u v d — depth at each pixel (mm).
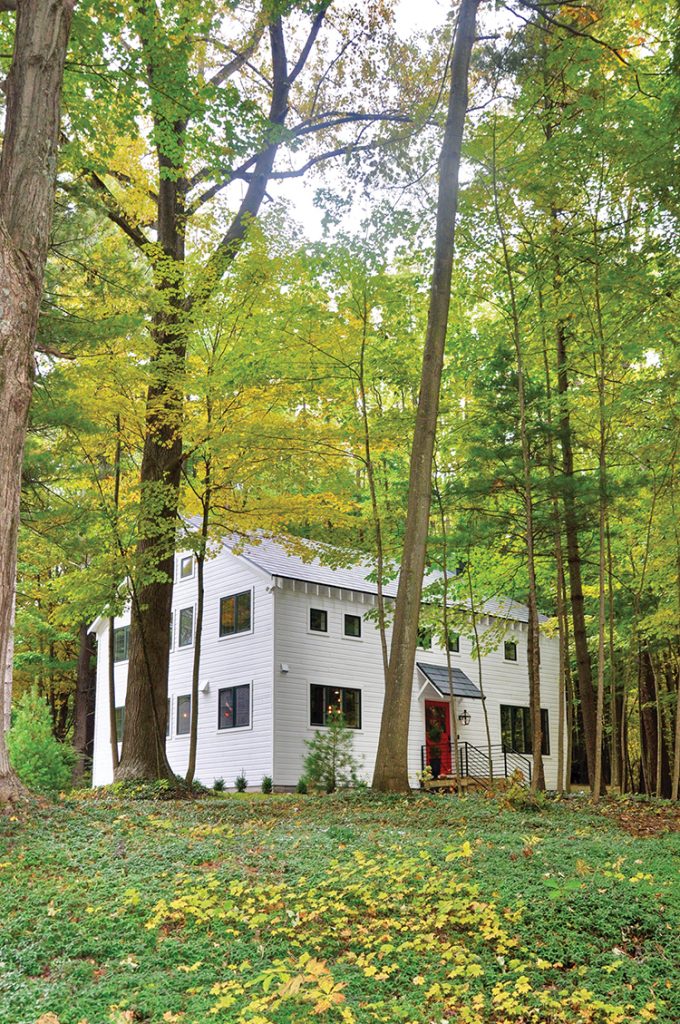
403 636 13039
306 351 15867
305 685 24172
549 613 33375
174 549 16234
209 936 5965
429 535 19031
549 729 31891
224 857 8062
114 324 13734
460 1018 4992
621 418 15875
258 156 19641
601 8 14891
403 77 20078
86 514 16172
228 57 20562
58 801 10445
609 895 7086
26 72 9906
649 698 26641
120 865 7520
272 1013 4816
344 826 10234
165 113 14750
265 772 23078
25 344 9180
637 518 17953
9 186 9594
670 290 13242
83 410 15289
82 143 16219
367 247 15055
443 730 27484
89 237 13766
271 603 24047
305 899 6816
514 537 18609
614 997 5418
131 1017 4715
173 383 15875
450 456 18859
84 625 35656
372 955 5789
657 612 19812
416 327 18156
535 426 16312
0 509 8945
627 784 28656
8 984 5113
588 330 15703
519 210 15234
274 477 17578
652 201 13070
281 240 15641
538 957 5961
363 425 16938
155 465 17219
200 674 26438
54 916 6145
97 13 13820
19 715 22781
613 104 13570
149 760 16172
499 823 10586
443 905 6551
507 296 17875
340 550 18016
